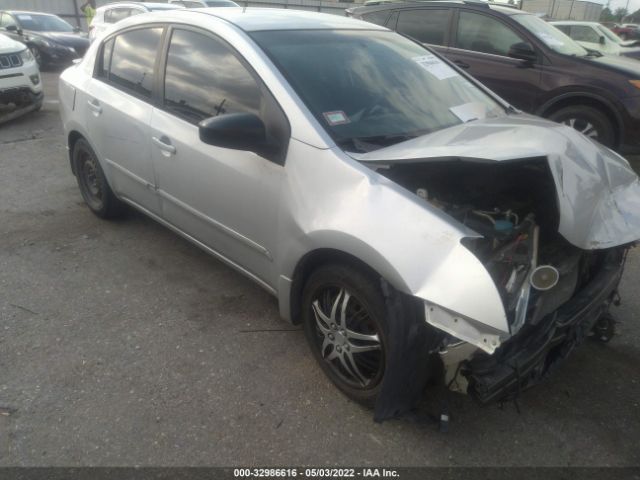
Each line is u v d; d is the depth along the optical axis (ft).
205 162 9.58
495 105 11.03
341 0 97.25
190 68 10.18
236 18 10.13
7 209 14.99
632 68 18.90
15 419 7.82
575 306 7.68
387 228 6.94
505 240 7.36
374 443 7.64
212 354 9.32
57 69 41.06
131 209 14.60
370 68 9.78
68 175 17.87
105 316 10.29
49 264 12.11
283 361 9.20
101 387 8.48
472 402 8.43
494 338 6.14
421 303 6.80
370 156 7.66
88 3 61.31
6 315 10.23
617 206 7.72
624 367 9.33
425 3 22.36
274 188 8.41
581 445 7.71
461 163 8.75
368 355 7.93
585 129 19.26
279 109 8.44
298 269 8.38
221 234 9.98
